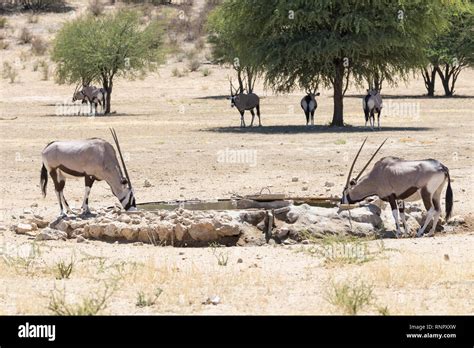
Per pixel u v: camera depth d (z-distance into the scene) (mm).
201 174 43281
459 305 18359
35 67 127312
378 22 75688
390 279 20719
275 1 76875
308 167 45062
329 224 28469
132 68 104750
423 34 78000
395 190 28609
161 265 23031
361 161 47031
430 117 81562
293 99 110125
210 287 20219
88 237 28625
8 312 18078
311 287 20125
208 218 28047
